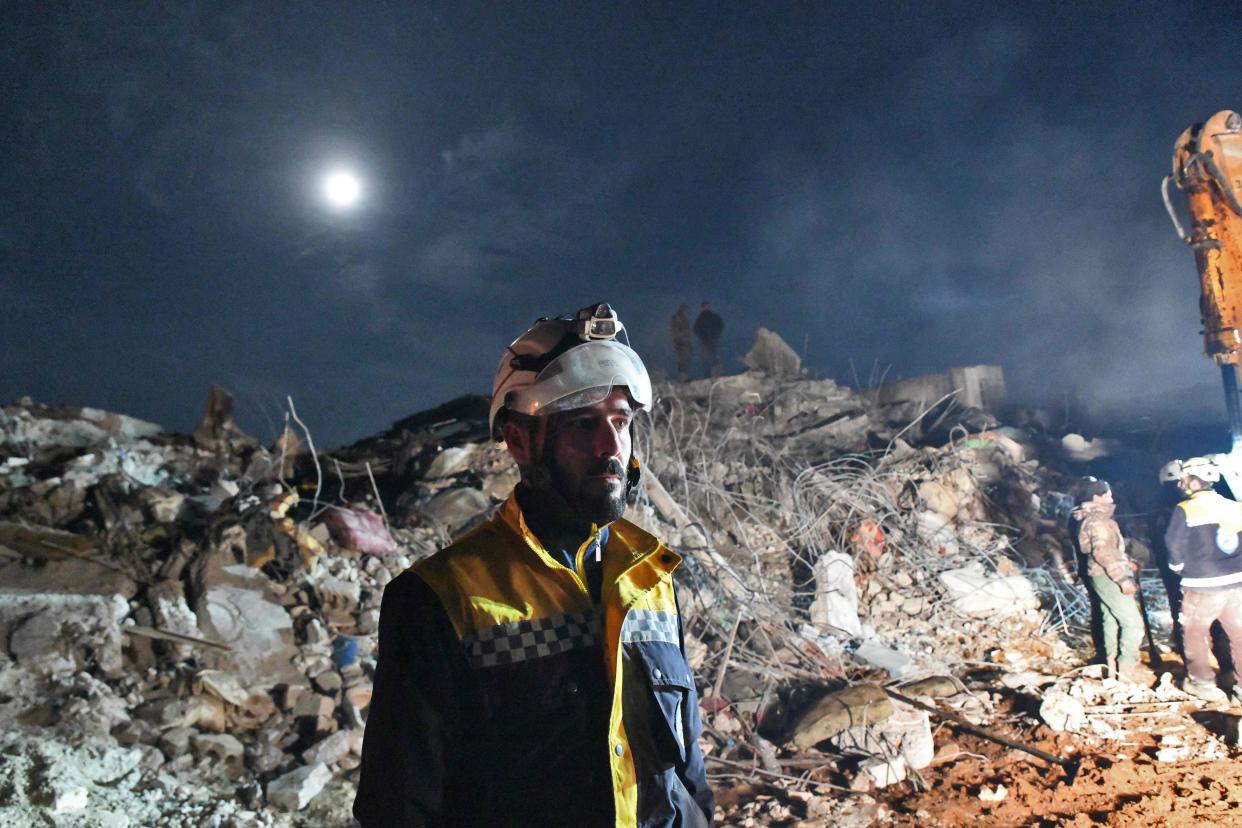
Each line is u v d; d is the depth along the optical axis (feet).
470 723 5.34
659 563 6.23
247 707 18.24
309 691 19.24
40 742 14.56
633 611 5.94
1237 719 20.65
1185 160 25.95
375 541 25.84
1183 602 23.11
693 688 6.17
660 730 5.74
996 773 19.03
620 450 6.02
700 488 31.40
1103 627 24.64
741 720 21.50
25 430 26.78
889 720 20.17
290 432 32.94
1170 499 24.52
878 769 18.78
